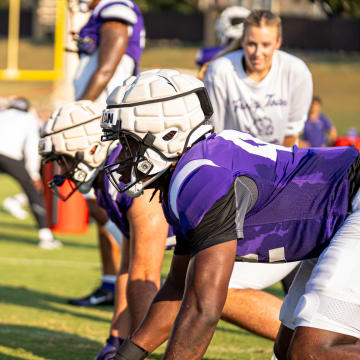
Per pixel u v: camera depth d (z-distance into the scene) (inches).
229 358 577.0
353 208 352.2
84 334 663.8
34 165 1228.5
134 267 454.0
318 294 336.2
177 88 345.7
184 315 310.5
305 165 353.4
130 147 354.6
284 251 351.9
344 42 4343.0
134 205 450.6
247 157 342.0
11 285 905.5
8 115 1219.9
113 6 658.8
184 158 335.0
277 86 593.3
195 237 318.0
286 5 4640.8
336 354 327.6
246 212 333.1
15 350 596.7
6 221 1572.3
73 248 1232.2
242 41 587.2
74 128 492.4
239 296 486.0
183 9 4992.6
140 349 384.5
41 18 4808.1
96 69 653.9
